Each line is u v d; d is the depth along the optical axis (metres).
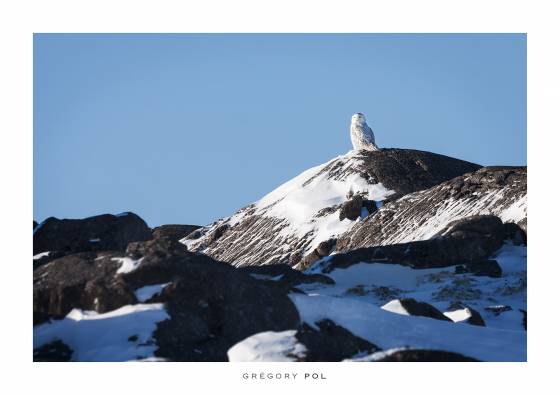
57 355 97.19
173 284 103.75
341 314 103.50
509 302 152.25
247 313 102.31
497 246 188.12
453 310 132.62
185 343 97.62
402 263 181.12
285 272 176.00
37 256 131.75
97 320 101.12
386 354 90.94
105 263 108.69
